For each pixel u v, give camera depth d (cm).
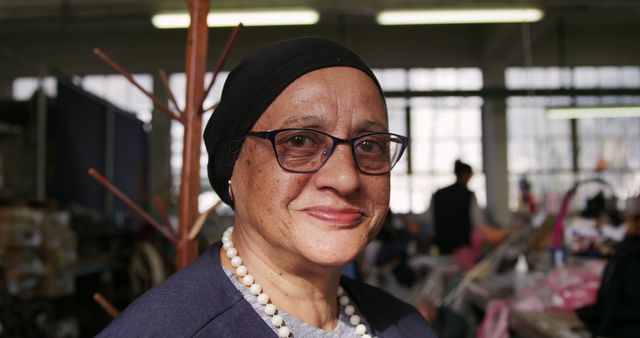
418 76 1170
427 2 550
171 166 973
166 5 577
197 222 98
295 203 66
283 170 66
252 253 71
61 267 370
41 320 340
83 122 616
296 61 66
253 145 68
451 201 463
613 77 1113
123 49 1095
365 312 83
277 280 70
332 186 66
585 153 1092
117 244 505
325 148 66
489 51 1108
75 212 496
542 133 1072
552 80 1112
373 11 602
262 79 67
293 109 66
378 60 1145
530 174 890
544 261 266
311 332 70
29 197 479
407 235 523
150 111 995
